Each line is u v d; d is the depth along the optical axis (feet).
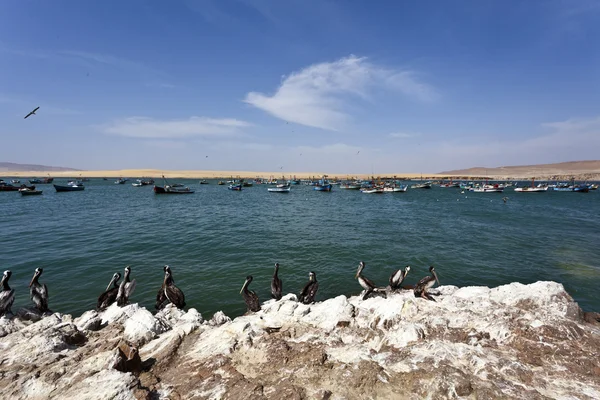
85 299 53.01
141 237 98.73
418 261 75.61
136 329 33.17
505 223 128.67
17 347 30.14
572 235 104.58
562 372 23.47
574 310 34.17
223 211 167.22
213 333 32.24
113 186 385.09
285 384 22.26
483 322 31.07
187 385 22.74
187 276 64.03
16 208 166.71
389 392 21.44
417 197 268.62
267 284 60.75
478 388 20.70
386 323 32.99
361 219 139.85
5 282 42.22
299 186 449.06
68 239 94.89
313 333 31.32
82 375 23.15
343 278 63.93
